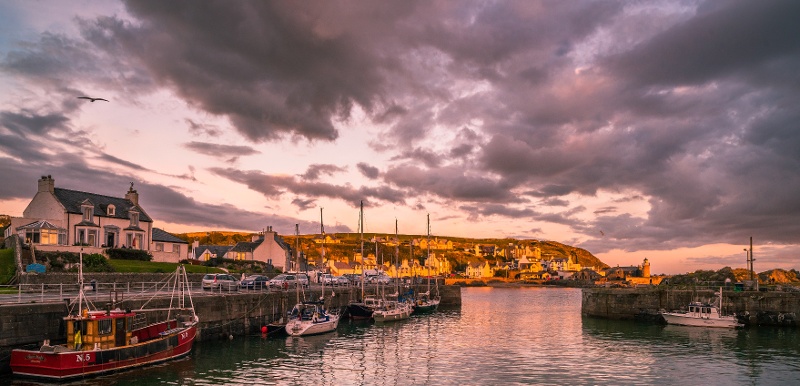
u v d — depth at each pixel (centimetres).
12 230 7225
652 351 4919
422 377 3850
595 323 7281
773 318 6538
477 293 19625
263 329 5466
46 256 6369
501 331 6475
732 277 8819
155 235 9212
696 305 6712
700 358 4578
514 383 3684
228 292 5672
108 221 8194
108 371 3447
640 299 7412
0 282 5434
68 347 3400
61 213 7538
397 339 5694
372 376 3862
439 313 9438
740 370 4119
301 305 6328
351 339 5625
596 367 4212
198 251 12888
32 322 3419
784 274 14512
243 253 12706
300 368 4038
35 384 3142
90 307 3875
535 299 14838
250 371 3859
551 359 4534
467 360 4484
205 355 4356
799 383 3734
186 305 4644
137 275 6350
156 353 3797
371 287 9912
